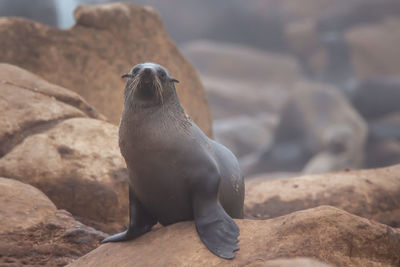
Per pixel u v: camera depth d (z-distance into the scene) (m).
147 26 39.34
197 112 40.28
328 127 117.25
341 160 104.81
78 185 24.95
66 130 27.23
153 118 16.73
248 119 162.12
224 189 18.25
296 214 16.11
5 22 35.53
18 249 18.89
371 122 130.88
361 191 28.61
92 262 17.16
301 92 127.44
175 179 16.67
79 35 37.34
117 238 18.16
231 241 15.60
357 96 131.62
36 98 28.88
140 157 16.67
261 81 199.75
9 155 25.39
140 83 16.31
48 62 35.88
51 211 21.78
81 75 36.41
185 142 16.78
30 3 128.50
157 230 17.78
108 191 25.14
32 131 26.88
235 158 20.19
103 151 26.66
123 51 37.94
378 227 15.60
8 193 21.77
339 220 15.48
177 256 15.55
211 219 16.12
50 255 19.14
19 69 31.61
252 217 28.17
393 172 30.73
